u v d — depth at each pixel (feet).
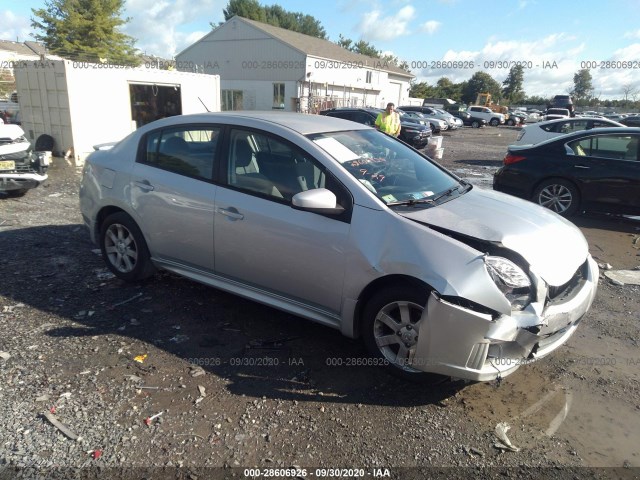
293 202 10.03
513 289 9.22
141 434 8.63
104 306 13.41
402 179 11.68
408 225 9.80
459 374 9.19
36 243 18.44
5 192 25.58
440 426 9.18
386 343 10.38
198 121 12.92
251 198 11.53
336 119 13.94
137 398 9.57
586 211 24.29
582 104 265.54
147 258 14.24
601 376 11.02
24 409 9.13
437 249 9.36
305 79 105.91
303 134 11.50
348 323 10.59
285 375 10.53
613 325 13.56
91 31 117.19
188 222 12.60
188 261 13.07
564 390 10.46
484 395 10.18
